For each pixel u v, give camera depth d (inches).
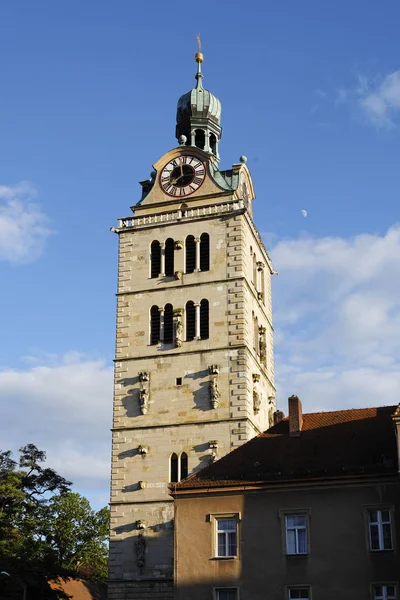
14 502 3848.4
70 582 4160.9
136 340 3577.8
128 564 3248.0
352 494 2426.2
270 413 3732.8
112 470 3398.1
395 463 2437.3
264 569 2432.3
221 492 2544.3
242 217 3629.4
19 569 3125.0
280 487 2490.2
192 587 2475.4
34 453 4037.9
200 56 4249.5
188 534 2534.5
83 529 4377.5
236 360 3412.9
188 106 4138.8
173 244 3686.0
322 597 2361.0
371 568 2347.4
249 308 3582.7
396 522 2367.1
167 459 3353.8
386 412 2731.3
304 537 2433.6
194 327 3523.6
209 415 3363.7
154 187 3843.5
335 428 2701.8
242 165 3841.0
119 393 3511.3
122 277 3705.7
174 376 3464.6
